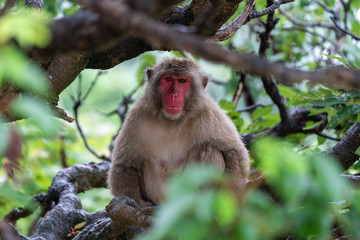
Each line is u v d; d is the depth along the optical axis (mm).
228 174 11211
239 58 4254
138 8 4887
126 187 11203
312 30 18906
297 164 4199
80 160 17562
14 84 6887
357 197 4871
